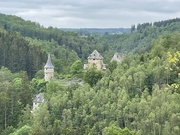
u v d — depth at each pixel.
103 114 143.50
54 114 150.75
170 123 131.88
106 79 162.62
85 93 155.38
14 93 169.38
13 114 165.62
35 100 185.25
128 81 156.38
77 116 146.62
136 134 128.12
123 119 141.25
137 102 144.50
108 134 125.06
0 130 157.50
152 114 134.38
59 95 158.25
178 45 181.88
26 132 141.38
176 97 141.62
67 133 138.38
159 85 157.88
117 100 148.12
